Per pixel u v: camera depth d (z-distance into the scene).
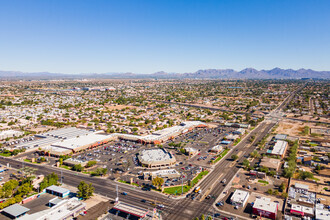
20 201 163.00
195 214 152.50
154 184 185.38
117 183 196.38
